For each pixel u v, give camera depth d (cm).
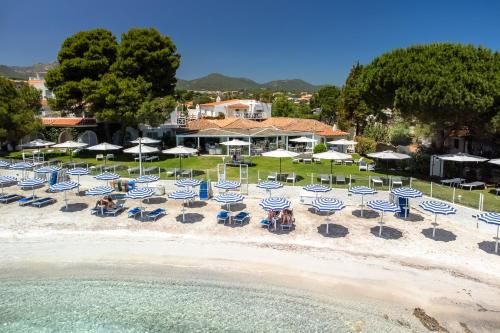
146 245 1942
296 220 2278
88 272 1672
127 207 2528
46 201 2577
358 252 1852
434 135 3978
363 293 1493
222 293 1499
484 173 3359
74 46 4381
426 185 2691
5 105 3800
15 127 3853
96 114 4097
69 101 4231
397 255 1817
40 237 2033
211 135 4656
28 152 4641
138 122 4259
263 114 9219
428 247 1897
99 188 2331
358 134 6050
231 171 3572
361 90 3788
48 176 3256
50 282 1593
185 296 1481
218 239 2011
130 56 4494
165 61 4669
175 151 3394
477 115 3044
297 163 4103
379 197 2694
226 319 1337
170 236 2052
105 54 4559
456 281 1577
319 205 2002
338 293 1494
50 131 4931
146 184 2994
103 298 1476
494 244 1925
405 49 3509
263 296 1476
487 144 3675
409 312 1371
